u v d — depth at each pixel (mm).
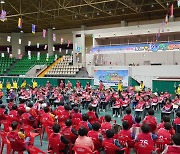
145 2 28797
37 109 10914
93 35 33500
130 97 17453
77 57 34594
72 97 16562
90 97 17000
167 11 30172
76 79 28906
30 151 5672
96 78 28453
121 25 34906
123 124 6621
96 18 34562
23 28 41219
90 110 9500
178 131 8242
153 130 8086
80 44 34438
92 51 32438
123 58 31797
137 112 12883
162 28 26672
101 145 6406
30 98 18250
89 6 30281
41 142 9039
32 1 28984
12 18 35094
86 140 5633
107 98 16734
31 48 44219
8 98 18609
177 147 4734
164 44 27609
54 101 16672
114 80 27609
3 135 7098
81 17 35031
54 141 6227
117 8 29984
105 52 31391
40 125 9695
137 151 5922
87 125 7547
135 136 6527
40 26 39688
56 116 9805
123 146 6449
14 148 6398
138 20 35344
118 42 35094
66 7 27359
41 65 36219
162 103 16125
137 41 33875
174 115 13320
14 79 32844
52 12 33062
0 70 38156
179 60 28375
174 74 25750
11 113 9336
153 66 26656
